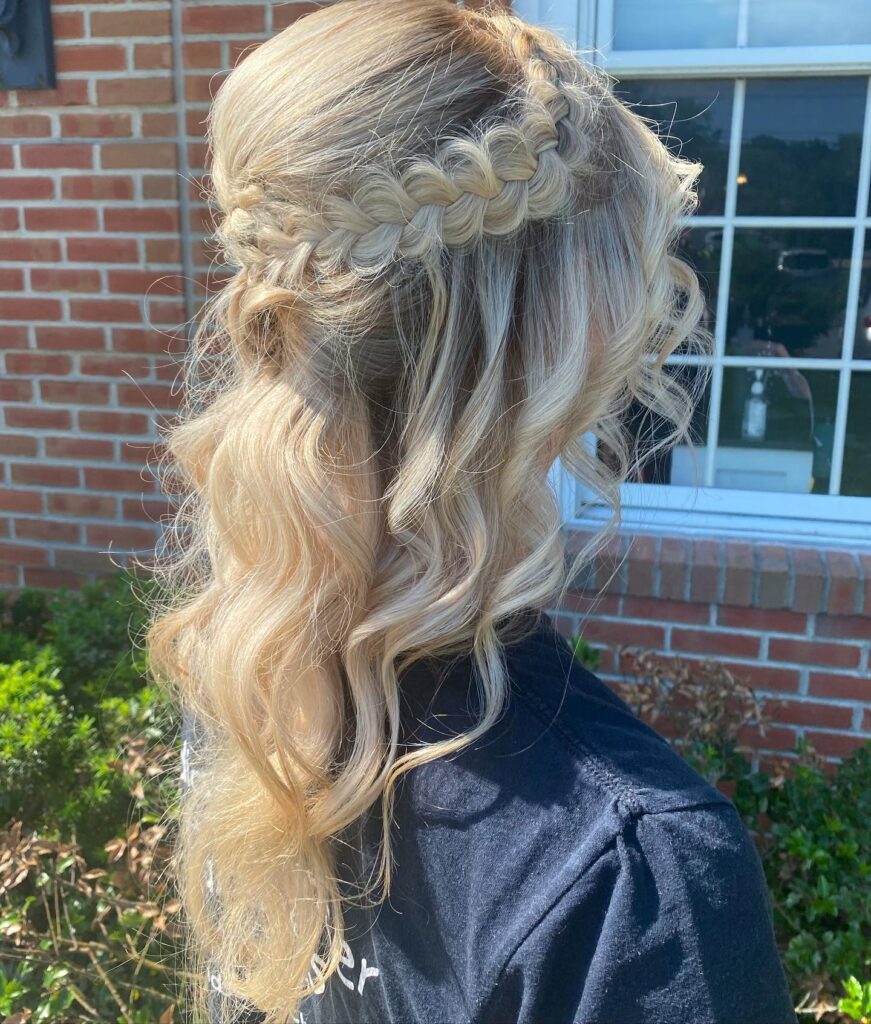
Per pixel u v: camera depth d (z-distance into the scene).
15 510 2.57
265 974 0.66
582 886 0.47
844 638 2.11
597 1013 0.46
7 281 2.45
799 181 2.17
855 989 1.48
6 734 1.70
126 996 1.63
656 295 0.61
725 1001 0.45
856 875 1.74
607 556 2.08
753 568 2.09
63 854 1.56
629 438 0.92
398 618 0.56
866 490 2.28
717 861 0.48
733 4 2.09
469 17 0.62
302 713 0.61
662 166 0.64
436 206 0.54
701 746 1.93
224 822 0.68
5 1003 1.52
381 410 0.60
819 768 2.01
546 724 0.55
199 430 0.68
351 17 0.58
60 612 2.26
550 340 0.56
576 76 0.62
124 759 1.74
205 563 0.81
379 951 0.58
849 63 2.05
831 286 2.21
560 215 0.57
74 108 2.31
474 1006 0.49
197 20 2.18
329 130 0.54
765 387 2.28
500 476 0.57
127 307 2.38
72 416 2.48
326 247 0.56
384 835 0.56
